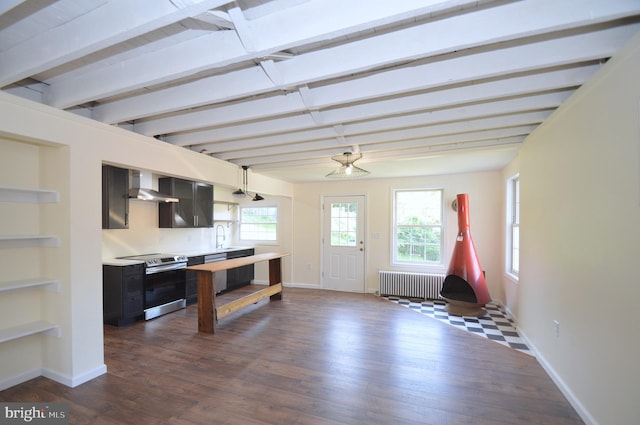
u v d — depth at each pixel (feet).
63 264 7.91
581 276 6.82
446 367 9.14
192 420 6.70
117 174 12.92
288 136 10.37
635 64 4.99
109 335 11.75
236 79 6.84
